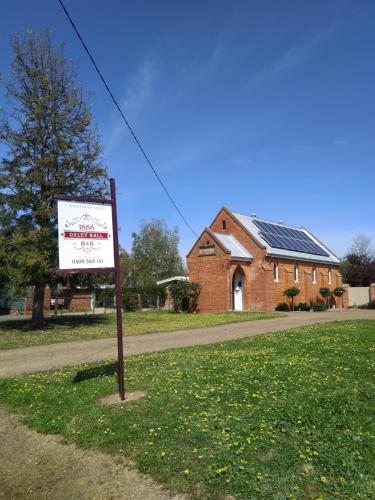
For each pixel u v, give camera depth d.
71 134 22.48
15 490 5.41
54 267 21.39
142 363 10.93
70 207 8.16
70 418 7.14
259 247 36.66
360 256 65.06
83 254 8.22
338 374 8.95
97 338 17.61
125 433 6.28
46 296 45.09
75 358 12.71
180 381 8.70
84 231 8.26
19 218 21.61
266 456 5.32
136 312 36.91
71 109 22.42
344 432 5.81
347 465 4.97
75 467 5.72
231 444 5.59
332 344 12.94
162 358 11.54
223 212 39.38
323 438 5.68
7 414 7.77
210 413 6.71
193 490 4.87
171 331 19.59
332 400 7.10
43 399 8.20
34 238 20.41
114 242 8.55
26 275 20.25
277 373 9.03
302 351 11.87
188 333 18.52
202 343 14.80
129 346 14.84
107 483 5.27
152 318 28.08
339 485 4.66
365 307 41.94
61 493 5.25
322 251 47.28
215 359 10.98
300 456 5.21
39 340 17.17
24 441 6.64
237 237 38.19
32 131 21.67
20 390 8.79
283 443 5.60
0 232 20.84
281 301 37.69
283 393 7.59
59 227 8.03
